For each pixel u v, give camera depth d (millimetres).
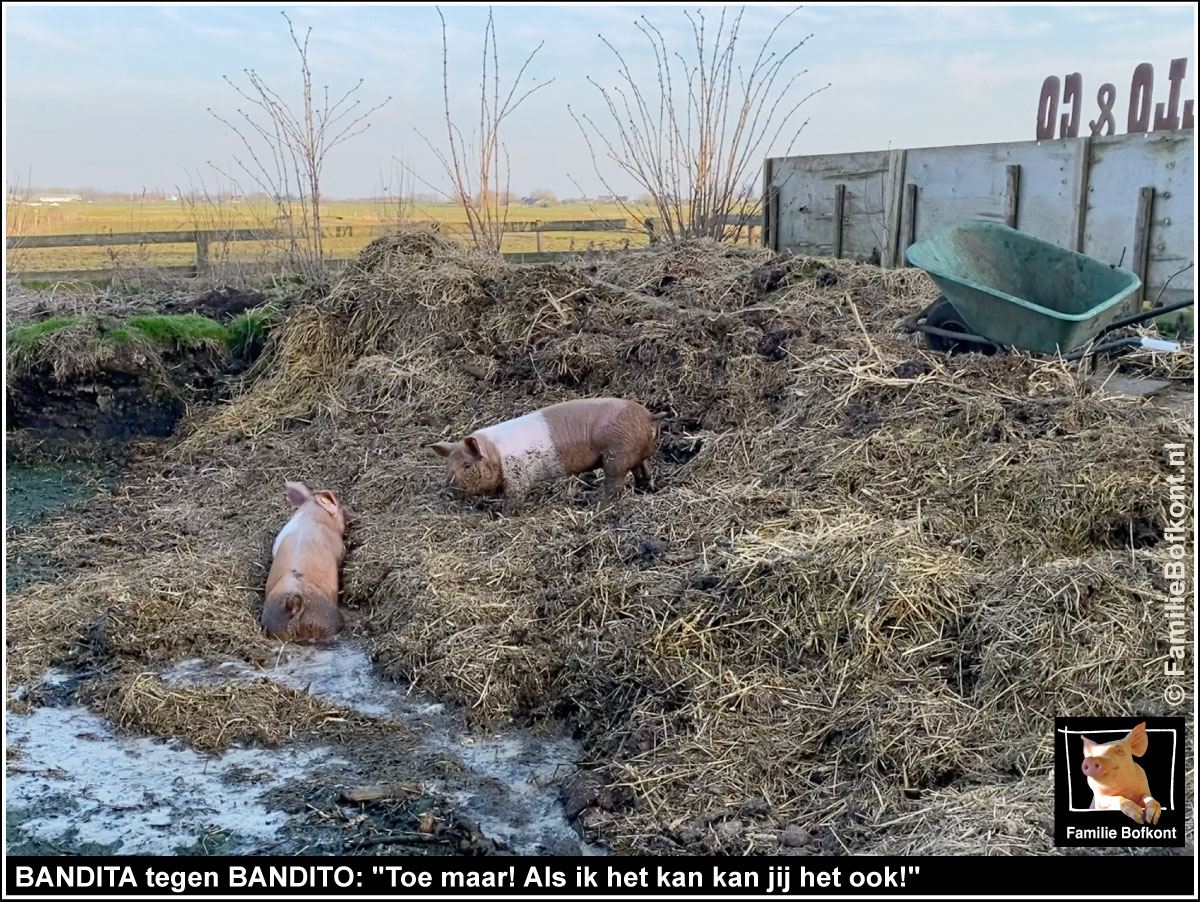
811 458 6262
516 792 4219
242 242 12930
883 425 6336
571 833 3953
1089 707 4074
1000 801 3732
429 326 8805
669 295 9055
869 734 4156
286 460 7883
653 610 4973
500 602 5383
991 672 4344
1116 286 7328
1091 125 9727
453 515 6504
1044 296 7777
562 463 6445
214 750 4500
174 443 8648
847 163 11266
